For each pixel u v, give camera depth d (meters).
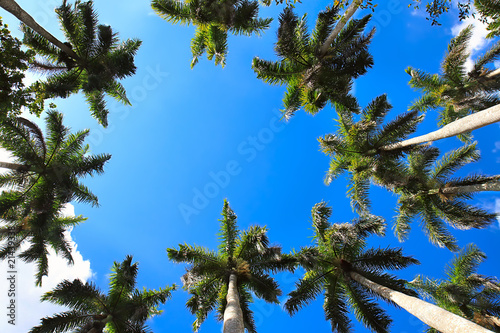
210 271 13.34
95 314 12.10
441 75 16.73
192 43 16.69
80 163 14.48
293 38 14.22
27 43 14.48
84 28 14.51
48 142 13.69
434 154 15.12
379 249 13.28
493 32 15.31
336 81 14.30
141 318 12.20
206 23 15.31
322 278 13.43
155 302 13.25
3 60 9.20
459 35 16.03
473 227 14.06
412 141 14.08
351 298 13.12
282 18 13.68
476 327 6.79
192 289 13.28
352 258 13.47
